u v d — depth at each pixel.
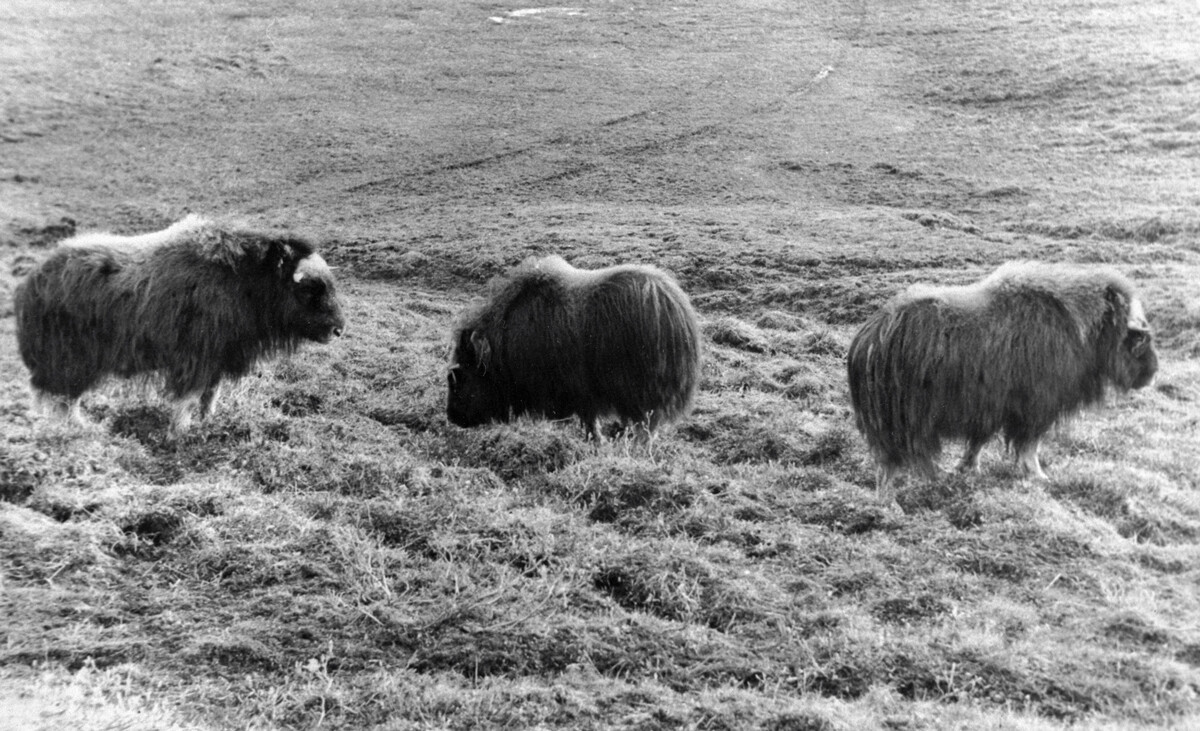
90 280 9.88
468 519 8.52
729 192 26.61
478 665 6.69
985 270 17.44
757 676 6.59
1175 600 7.27
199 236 10.37
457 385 10.71
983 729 5.80
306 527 8.23
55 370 9.98
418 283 20.53
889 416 8.99
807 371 13.29
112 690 6.25
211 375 10.38
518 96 38.19
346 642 6.88
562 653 6.79
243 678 6.50
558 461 9.98
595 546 8.12
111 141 34.09
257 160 32.44
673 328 10.18
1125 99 31.47
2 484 8.77
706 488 9.30
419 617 7.12
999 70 36.47
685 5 50.66
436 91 39.09
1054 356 8.84
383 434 11.00
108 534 7.99
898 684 6.43
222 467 9.61
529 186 28.81
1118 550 7.95
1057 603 7.27
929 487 9.07
